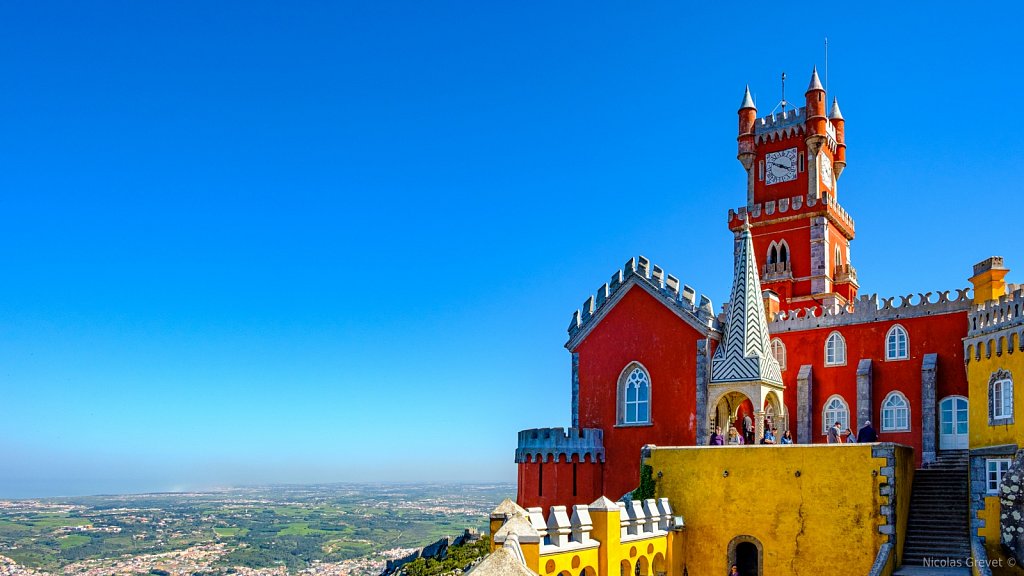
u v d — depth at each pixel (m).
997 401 41.81
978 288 49.72
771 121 82.50
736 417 58.53
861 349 58.91
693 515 44.75
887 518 40.25
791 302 77.19
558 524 34.88
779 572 42.31
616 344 57.97
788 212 78.62
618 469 56.16
